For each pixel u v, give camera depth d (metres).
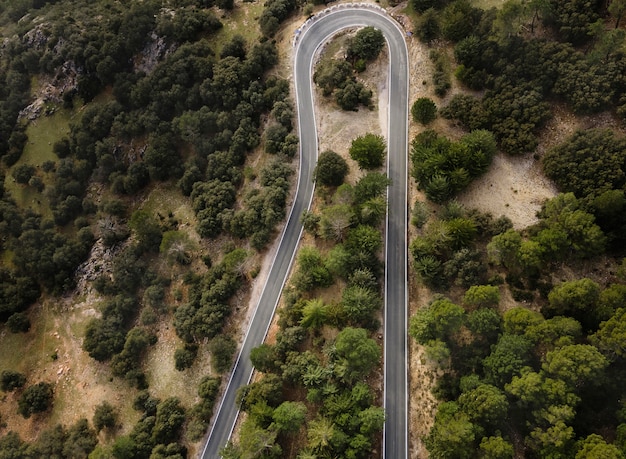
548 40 95.19
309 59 116.69
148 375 98.44
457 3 103.19
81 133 123.62
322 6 123.12
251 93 114.00
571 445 64.56
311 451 74.38
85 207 120.81
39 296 115.44
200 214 106.00
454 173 87.38
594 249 76.88
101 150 121.56
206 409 88.62
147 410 93.50
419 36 107.19
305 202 103.62
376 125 105.31
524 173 89.69
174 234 102.25
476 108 94.31
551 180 87.56
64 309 112.50
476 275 82.19
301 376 81.50
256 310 96.19
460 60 100.31
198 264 105.75
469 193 91.50
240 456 78.19
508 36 94.38
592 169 81.38
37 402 100.50
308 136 109.12
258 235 98.69
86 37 130.62
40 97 135.88
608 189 79.00
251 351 87.00
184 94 118.06
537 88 91.31
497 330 75.94
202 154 115.06
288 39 120.44
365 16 117.12
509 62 95.88
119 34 126.69
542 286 80.56
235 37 122.19
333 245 95.75
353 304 84.06
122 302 105.50
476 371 75.19
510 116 91.75
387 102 106.75
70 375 105.06
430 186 88.00
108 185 123.44
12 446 98.06
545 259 79.31
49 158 130.50
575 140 85.69
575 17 92.00
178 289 104.56
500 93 94.50
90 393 101.38
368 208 89.50
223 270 99.19
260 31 125.44
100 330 102.62
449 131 97.44
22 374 106.69
